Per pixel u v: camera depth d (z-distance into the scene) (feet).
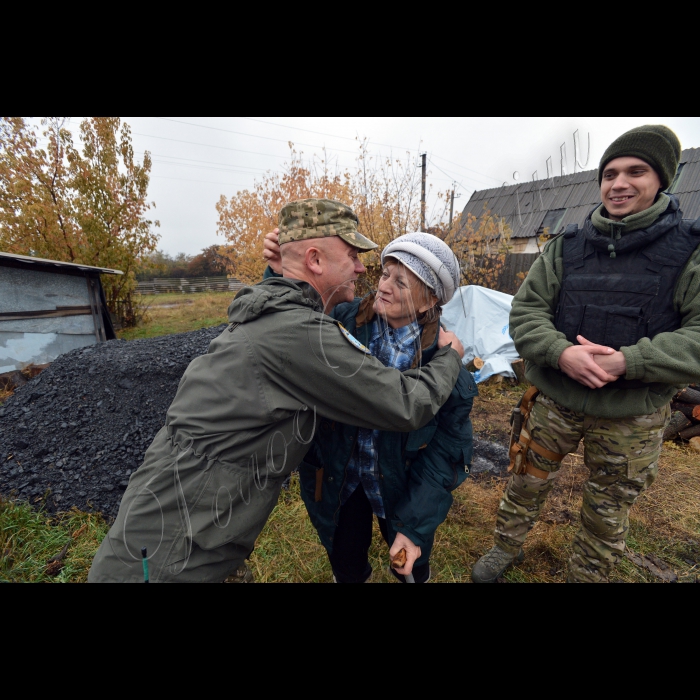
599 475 4.78
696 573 6.24
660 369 3.85
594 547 4.95
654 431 4.51
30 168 29.63
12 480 8.50
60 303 20.58
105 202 32.91
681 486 8.58
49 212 29.96
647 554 6.63
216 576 3.27
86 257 32.35
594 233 4.57
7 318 18.35
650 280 4.18
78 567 6.40
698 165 29.96
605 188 4.43
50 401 11.15
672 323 4.16
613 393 4.39
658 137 3.98
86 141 32.27
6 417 10.69
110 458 9.02
